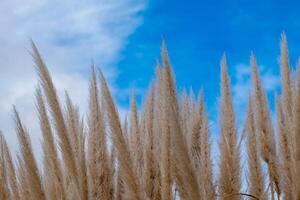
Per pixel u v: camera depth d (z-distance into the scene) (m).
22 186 2.50
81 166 2.68
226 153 2.88
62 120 2.52
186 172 2.35
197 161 2.89
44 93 2.50
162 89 2.43
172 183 2.75
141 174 3.08
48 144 2.51
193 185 2.35
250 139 3.20
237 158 2.88
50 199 2.56
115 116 2.55
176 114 2.38
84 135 2.76
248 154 3.18
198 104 3.26
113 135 2.53
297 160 2.75
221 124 2.94
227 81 3.00
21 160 2.48
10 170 2.65
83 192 2.64
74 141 2.72
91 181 2.88
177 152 2.36
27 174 2.41
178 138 2.36
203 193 2.55
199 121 3.16
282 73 3.15
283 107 3.11
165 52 2.43
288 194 3.08
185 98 3.28
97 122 2.95
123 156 2.52
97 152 2.92
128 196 2.52
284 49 3.16
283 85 3.14
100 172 2.91
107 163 2.95
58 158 2.52
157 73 2.52
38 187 2.40
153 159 3.06
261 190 3.14
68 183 2.77
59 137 2.51
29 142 2.43
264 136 3.35
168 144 2.73
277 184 3.27
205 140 2.96
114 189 3.03
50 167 2.57
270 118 3.41
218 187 2.86
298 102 2.73
